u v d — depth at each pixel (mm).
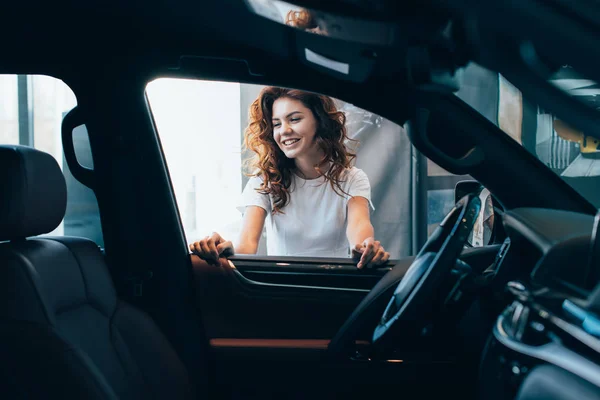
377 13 702
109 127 1597
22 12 1489
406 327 1141
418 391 1549
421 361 1523
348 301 1644
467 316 1467
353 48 1186
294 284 1693
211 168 3389
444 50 730
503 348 950
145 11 1468
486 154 1374
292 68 1475
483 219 1643
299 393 1628
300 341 1637
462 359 1503
